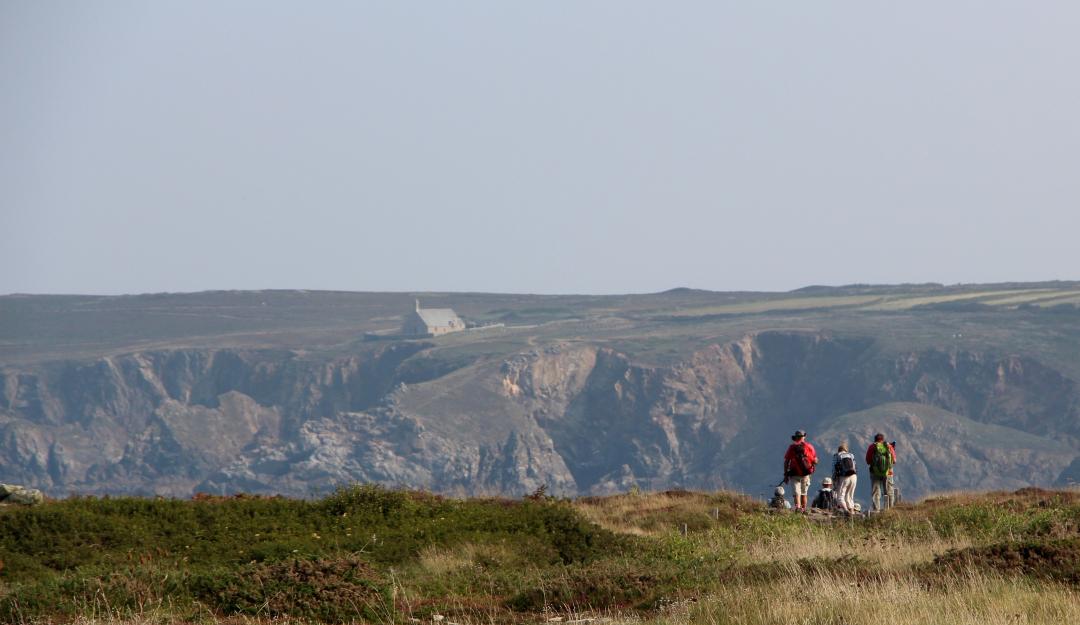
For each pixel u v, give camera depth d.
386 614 41.03
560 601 44.03
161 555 55.75
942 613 36.34
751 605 38.44
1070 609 36.31
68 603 41.59
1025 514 67.00
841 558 50.12
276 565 45.31
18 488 69.38
